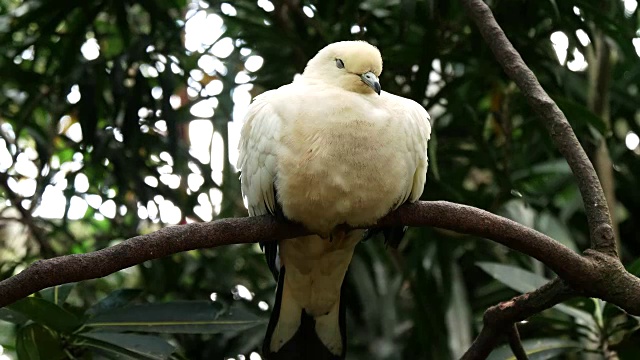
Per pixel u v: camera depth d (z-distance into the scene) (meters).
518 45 7.11
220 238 4.27
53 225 7.64
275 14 7.50
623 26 6.88
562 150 4.64
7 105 8.12
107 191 7.81
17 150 7.48
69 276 3.88
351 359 7.48
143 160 7.39
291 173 4.53
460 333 7.22
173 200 7.48
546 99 4.73
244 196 5.12
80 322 5.18
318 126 4.51
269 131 4.66
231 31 7.91
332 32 7.26
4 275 7.35
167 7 7.94
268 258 5.32
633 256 8.20
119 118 7.92
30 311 4.92
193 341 7.49
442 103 7.61
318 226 4.70
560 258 4.23
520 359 4.79
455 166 7.82
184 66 7.65
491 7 7.01
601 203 4.44
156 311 5.37
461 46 7.17
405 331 7.90
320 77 5.13
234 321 5.39
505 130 7.23
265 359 5.26
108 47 8.42
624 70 8.17
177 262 7.60
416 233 7.46
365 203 4.56
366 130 4.49
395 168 4.54
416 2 6.59
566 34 6.93
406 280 7.65
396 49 7.12
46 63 7.57
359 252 7.69
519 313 4.55
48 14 7.32
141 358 5.13
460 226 4.40
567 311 5.82
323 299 5.25
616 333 5.77
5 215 8.33
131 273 8.59
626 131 8.52
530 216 7.52
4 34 7.57
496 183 7.71
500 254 7.89
